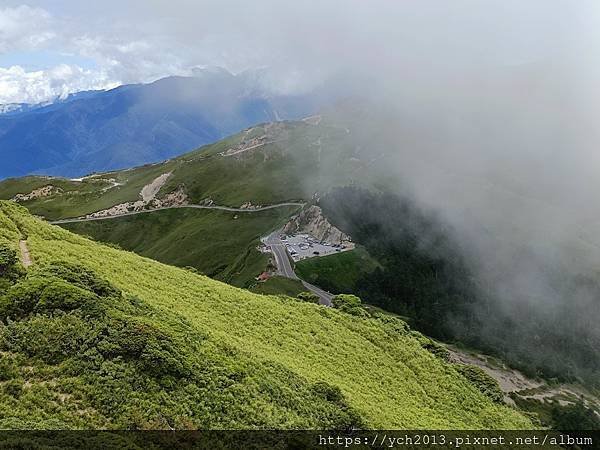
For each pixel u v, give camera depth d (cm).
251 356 3547
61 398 2258
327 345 5022
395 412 4125
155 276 4859
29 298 2788
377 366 5088
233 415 2667
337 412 3344
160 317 3372
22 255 3797
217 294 5050
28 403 2161
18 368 2347
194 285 5041
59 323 2677
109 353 2592
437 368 5747
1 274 3042
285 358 4131
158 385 2562
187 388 2659
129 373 2527
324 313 5944
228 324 4416
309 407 3238
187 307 4347
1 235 4041
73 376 2403
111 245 5881
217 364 3047
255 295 5766
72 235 5016
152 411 2381
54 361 2456
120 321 2852
